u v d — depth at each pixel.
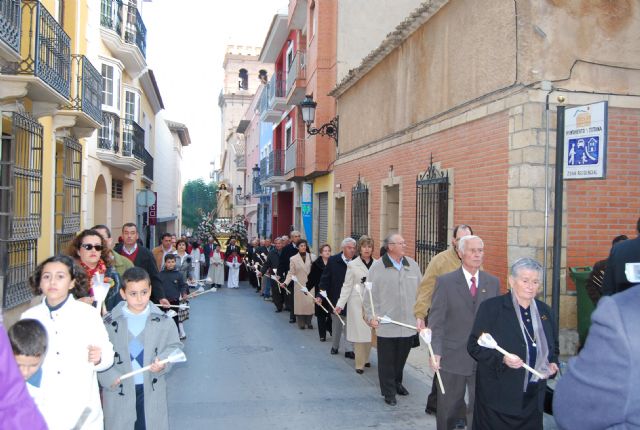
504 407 3.85
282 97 24.41
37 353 2.98
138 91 20.12
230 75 59.38
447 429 5.06
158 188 31.36
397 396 6.79
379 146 13.21
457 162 9.20
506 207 7.65
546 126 7.18
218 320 12.99
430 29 10.39
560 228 6.39
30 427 2.27
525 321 3.95
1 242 7.48
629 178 7.36
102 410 4.02
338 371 8.06
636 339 1.89
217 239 26.34
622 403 1.87
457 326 5.02
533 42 7.20
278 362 8.60
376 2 17.75
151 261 7.64
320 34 17.94
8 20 7.02
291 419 5.95
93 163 15.34
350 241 9.32
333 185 17.62
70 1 11.88
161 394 4.27
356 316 7.93
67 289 3.80
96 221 17.38
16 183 8.24
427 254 10.30
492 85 8.10
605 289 3.48
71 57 10.56
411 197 11.25
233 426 5.72
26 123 8.14
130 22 18.06
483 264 8.23
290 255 13.44
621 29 7.43
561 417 2.09
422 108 10.74
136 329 4.23
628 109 7.37
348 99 16.06
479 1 8.50
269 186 29.42
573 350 7.09
